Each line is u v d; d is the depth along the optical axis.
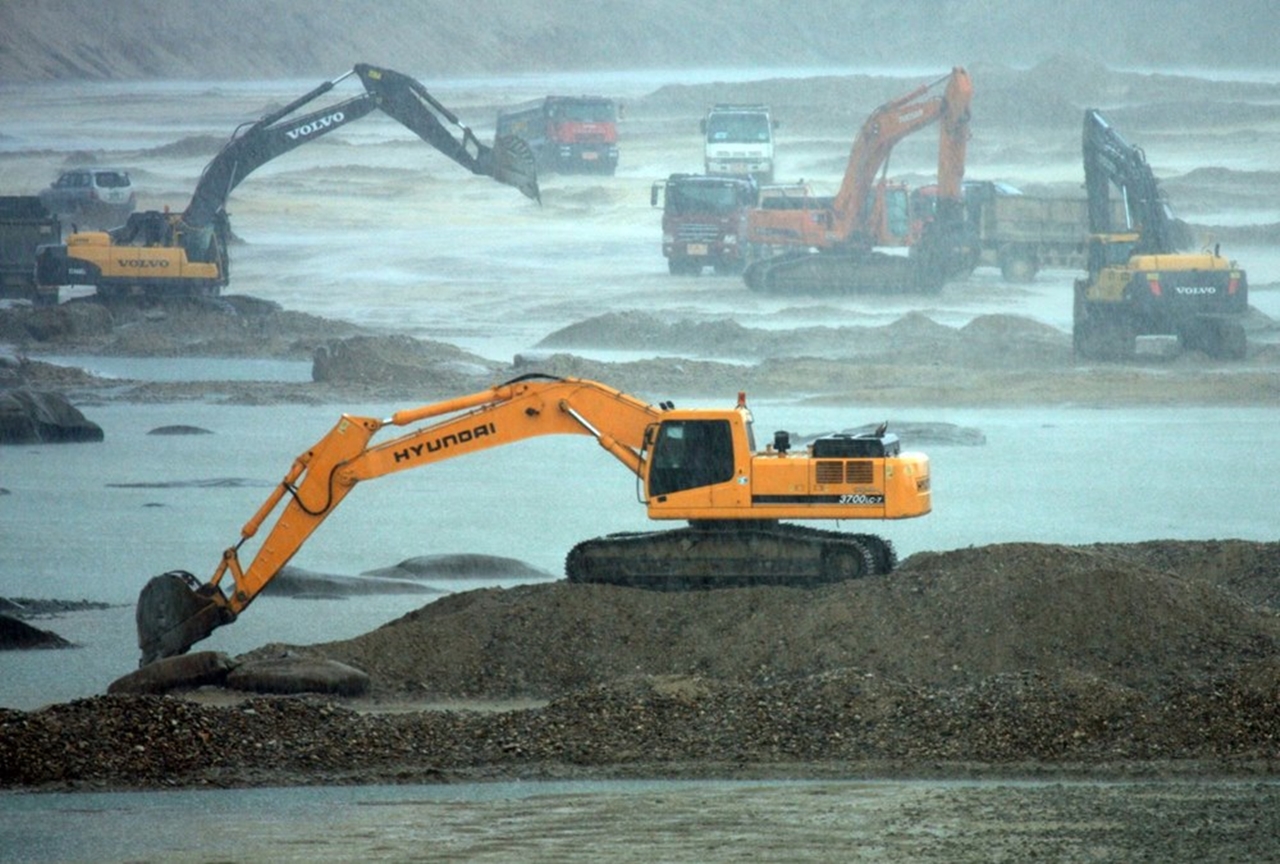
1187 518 130.88
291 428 186.00
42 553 121.19
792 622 79.94
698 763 67.62
